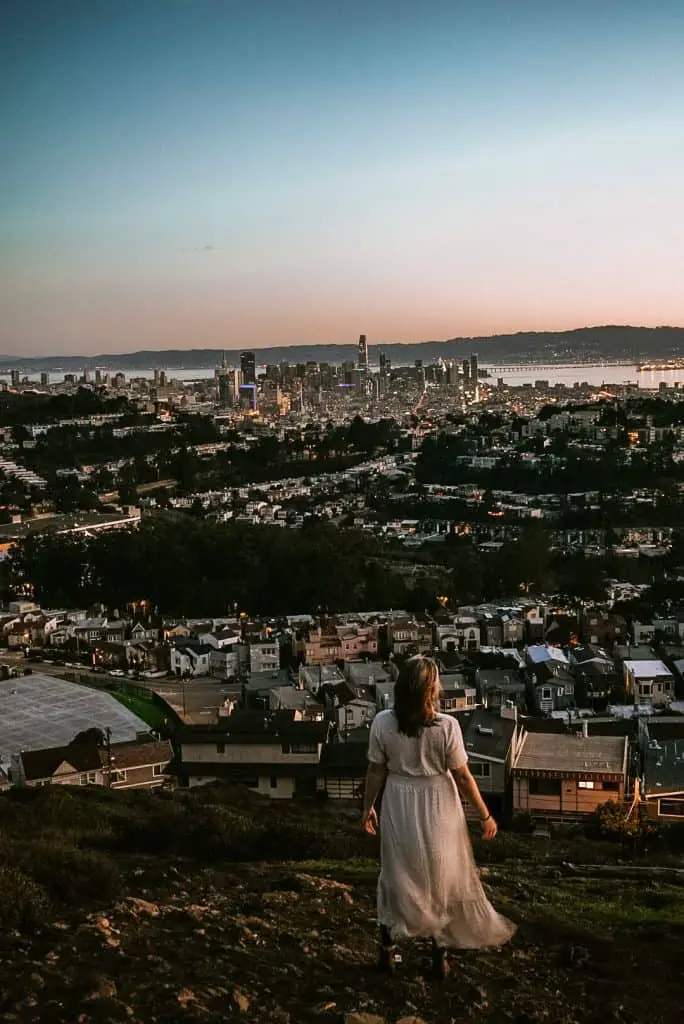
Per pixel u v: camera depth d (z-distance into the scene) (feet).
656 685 170.60
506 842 63.57
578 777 100.94
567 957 25.02
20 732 169.99
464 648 224.94
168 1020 19.97
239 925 26.96
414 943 24.61
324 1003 20.70
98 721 176.96
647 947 27.17
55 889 30.86
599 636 228.43
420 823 19.76
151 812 76.38
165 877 36.65
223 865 43.11
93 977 22.03
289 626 242.78
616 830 81.92
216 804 86.63
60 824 63.67
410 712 19.79
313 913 29.68
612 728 134.31
